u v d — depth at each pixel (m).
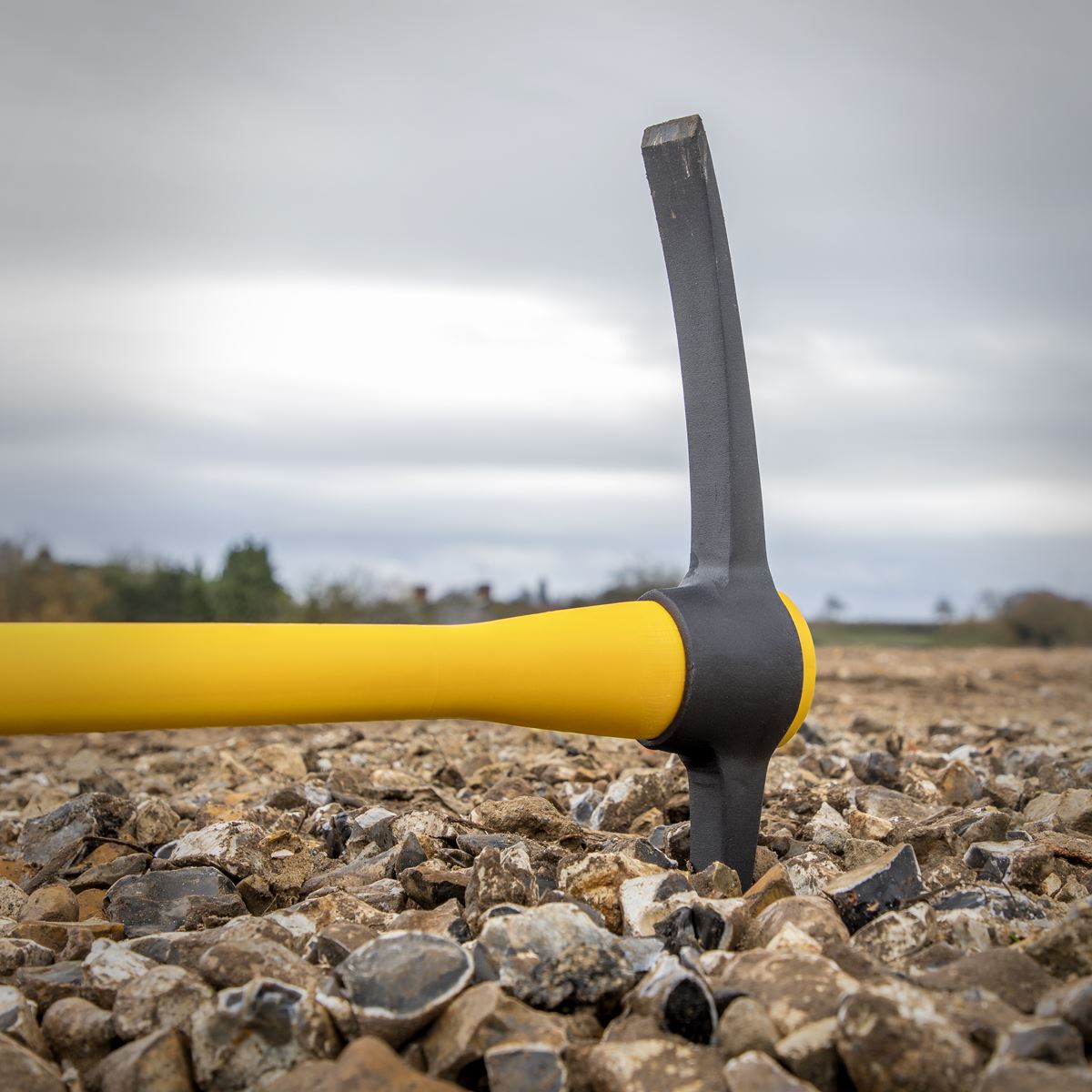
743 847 0.61
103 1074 0.45
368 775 1.02
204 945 0.55
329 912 0.59
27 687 0.45
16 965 0.55
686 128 0.61
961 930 0.53
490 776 1.08
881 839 0.75
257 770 1.15
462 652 0.53
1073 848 0.69
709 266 0.61
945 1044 0.40
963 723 1.55
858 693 2.38
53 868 0.77
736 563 0.60
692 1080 0.40
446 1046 0.44
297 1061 0.44
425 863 0.65
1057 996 0.43
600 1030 0.47
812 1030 0.42
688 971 0.45
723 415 0.61
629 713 0.57
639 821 0.82
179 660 0.47
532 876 0.59
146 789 1.14
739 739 0.59
